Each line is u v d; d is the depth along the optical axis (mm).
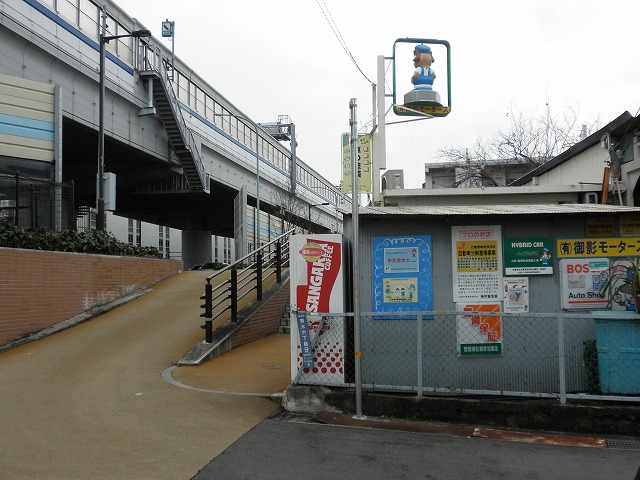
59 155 19234
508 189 11641
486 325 7285
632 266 7031
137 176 35594
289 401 7133
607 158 11602
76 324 13070
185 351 10648
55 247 13844
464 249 7445
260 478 4973
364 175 11922
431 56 12492
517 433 6293
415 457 5520
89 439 5941
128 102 29172
